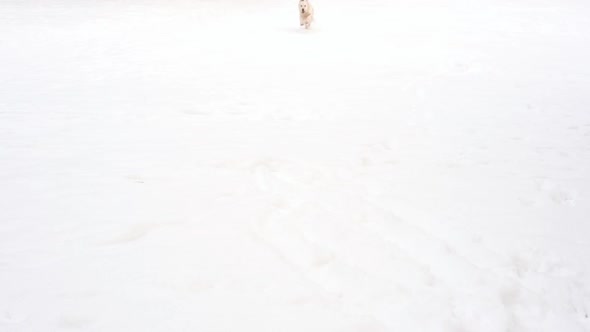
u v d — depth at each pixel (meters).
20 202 2.82
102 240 2.43
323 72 6.77
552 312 2.09
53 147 3.79
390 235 2.61
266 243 2.47
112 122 4.49
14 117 4.52
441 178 3.42
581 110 5.22
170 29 10.05
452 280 2.24
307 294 2.08
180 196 2.97
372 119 4.81
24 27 9.62
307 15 9.90
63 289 2.02
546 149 4.08
